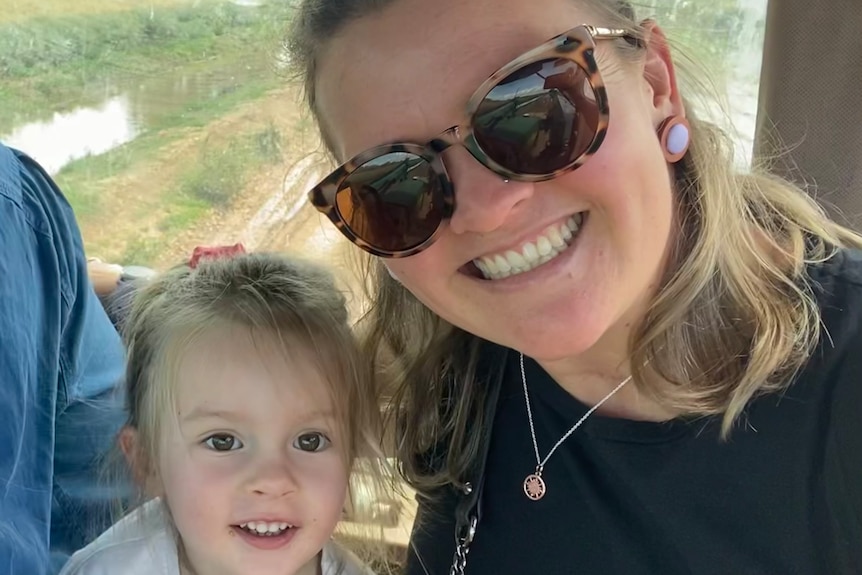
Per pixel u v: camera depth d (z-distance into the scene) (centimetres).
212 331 51
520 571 48
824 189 53
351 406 54
